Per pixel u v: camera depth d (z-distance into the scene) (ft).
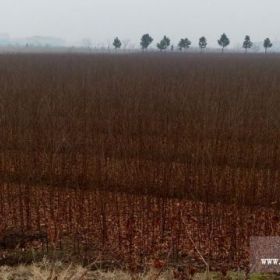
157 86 89.40
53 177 44.19
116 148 50.44
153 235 34.27
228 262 31.27
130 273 29.63
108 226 36.35
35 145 49.14
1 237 34.60
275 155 45.01
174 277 28.30
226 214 36.14
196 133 53.52
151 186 42.27
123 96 76.64
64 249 33.12
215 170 45.24
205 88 84.84
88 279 28.66
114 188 42.65
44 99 68.74
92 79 106.22
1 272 29.30
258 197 40.57
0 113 61.72
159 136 55.67
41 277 28.19
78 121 58.29
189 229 35.86
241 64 170.60
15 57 211.20
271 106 67.00
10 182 44.04
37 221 36.17
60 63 167.94
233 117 58.59
